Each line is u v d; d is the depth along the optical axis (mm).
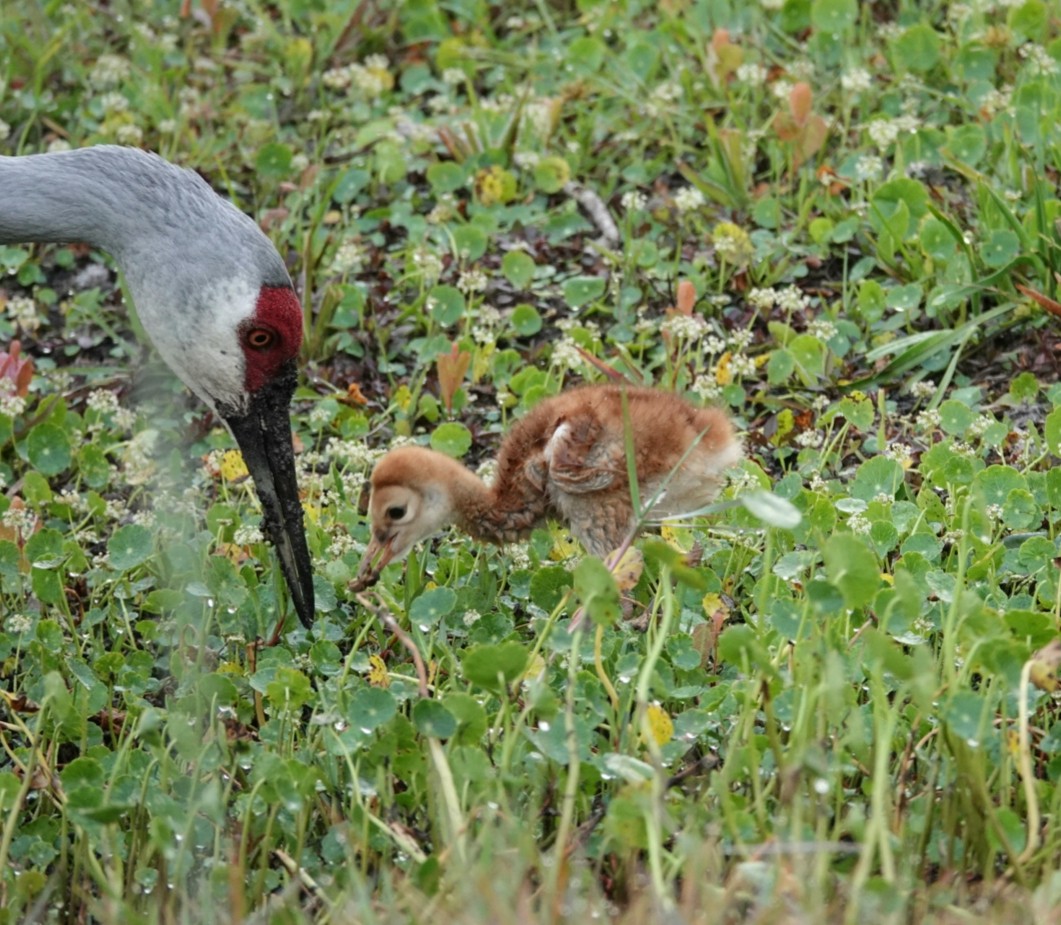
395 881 8258
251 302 10406
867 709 8883
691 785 8633
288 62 17062
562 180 14898
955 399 11898
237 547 11039
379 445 12648
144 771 8969
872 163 14008
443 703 8508
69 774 8836
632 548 10195
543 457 10297
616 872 8148
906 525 10602
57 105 16531
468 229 14180
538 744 8281
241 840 8352
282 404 10695
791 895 7344
